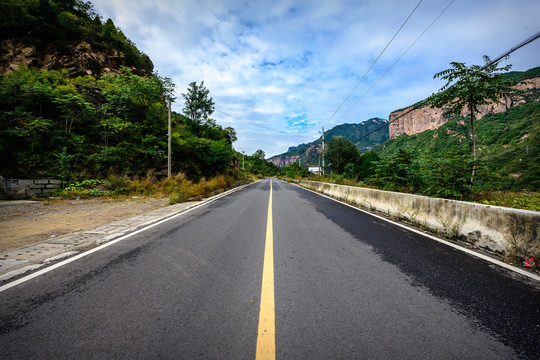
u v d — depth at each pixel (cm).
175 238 432
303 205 899
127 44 3869
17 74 1698
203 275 266
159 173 1738
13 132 1178
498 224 344
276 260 313
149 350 146
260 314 186
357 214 688
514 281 245
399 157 1048
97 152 1512
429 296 214
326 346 149
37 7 2694
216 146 2442
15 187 1050
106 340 156
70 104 1465
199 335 161
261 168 9456
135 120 1878
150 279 256
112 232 480
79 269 286
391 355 141
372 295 217
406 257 322
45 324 174
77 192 1184
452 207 445
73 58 2750
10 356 141
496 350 144
